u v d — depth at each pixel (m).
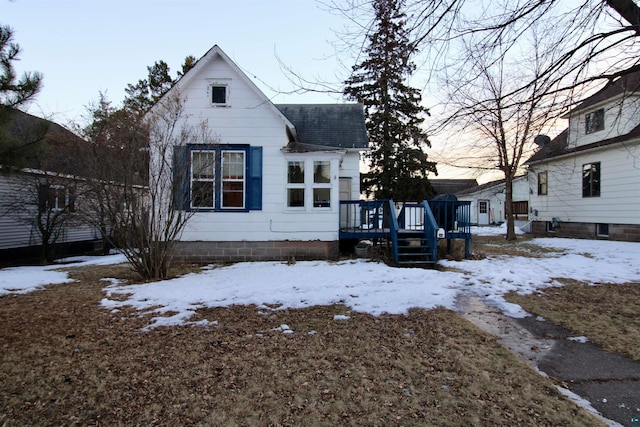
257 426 2.68
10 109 6.97
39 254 14.37
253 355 3.96
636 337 4.50
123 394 3.16
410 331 4.68
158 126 9.00
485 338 4.44
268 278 8.02
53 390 3.24
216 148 10.17
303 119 14.59
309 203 10.62
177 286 7.40
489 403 2.97
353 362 3.76
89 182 8.22
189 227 10.38
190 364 3.74
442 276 8.02
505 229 26.42
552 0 3.63
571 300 6.22
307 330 4.76
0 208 12.72
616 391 3.20
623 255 11.09
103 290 7.24
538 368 3.66
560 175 17.78
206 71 10.49
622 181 14.12
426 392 3.15
